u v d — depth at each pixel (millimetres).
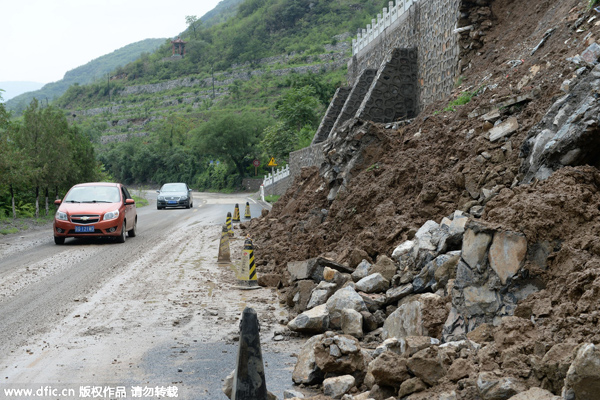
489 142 9156
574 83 8453
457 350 4719
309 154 32938
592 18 11531
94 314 7684
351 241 10359
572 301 4570
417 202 9516
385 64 24688
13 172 24141
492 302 5207
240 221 23453
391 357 4559
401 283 7055
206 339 6535
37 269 11461
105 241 16656
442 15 21156
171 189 35531
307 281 7961
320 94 61062
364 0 172000
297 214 15664
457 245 6879
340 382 4711
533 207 5441
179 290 9375
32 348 6148
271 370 5555
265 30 179375
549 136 7367
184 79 172000
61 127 33625
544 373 3809
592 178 6043
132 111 161625
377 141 13469
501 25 18188
